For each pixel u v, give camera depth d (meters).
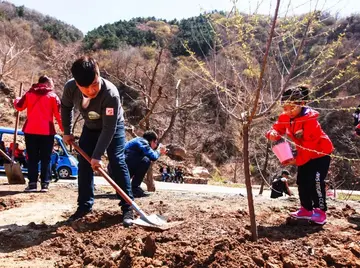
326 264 3.12
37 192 6.52
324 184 4.09
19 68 28.64
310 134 4.03
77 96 4.22
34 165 6.63
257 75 3.16
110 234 3.93
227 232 3.64
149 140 6.45
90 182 4.63
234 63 3.21
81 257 3.50
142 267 3.04
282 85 3.08
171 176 21.14
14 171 7.49
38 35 43.25
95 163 4.01
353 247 3.34
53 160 10.18
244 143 3.30
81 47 40.75
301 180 4.14
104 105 4.07
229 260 3.05
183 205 5.08
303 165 4.14
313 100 3.31
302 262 3.12
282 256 3.19
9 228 4.34
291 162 4.00
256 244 3.38
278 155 4.05
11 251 3.73
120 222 4.35
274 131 4.09
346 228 3.97
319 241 3.54
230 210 4.69
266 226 3.99
